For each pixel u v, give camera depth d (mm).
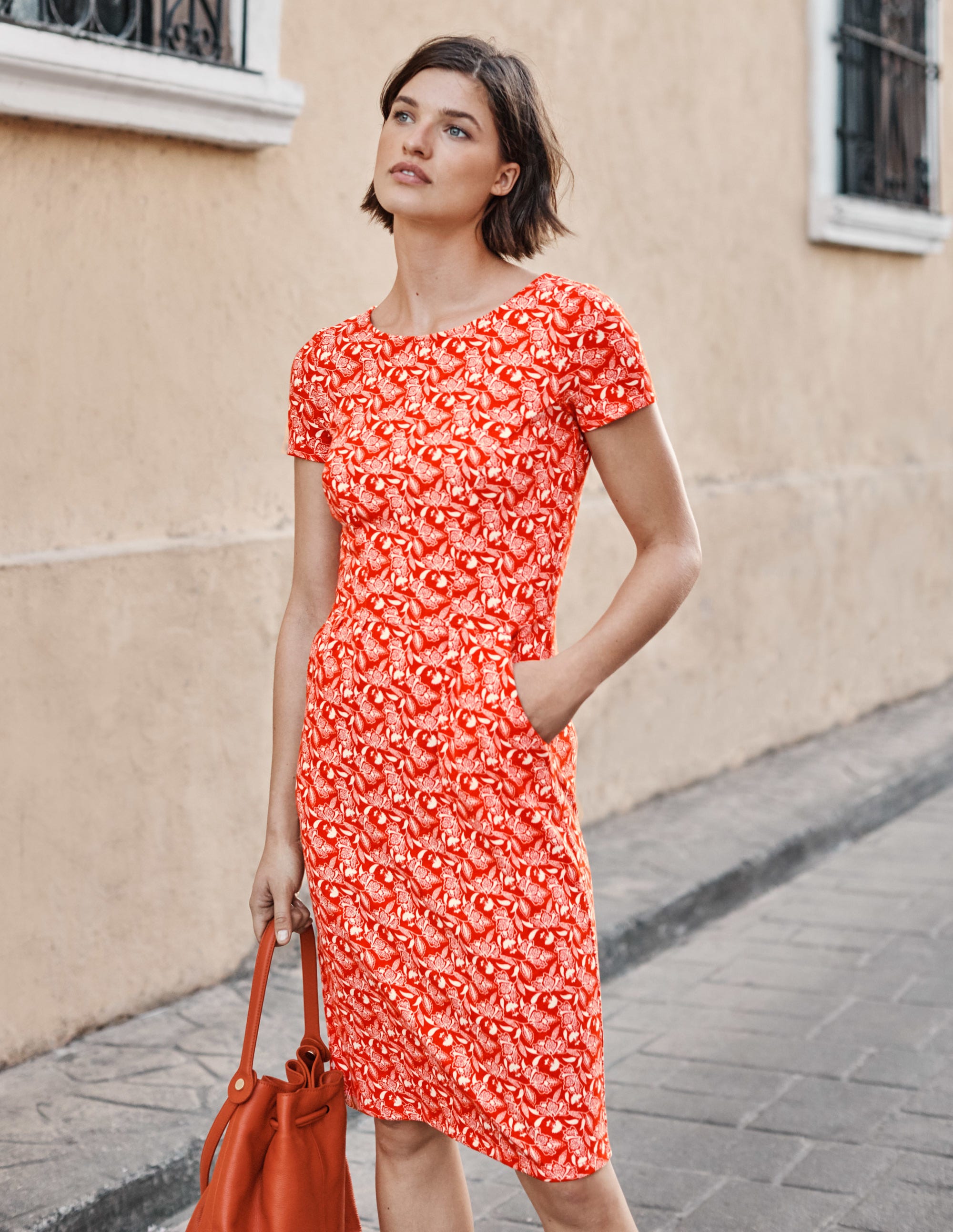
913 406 7508
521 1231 2885
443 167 1844
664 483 1888
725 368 5961
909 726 6938
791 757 6301
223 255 3725
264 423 3865
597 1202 1927
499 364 1825
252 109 3604
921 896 4930
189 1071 3275
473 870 1835
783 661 6398
